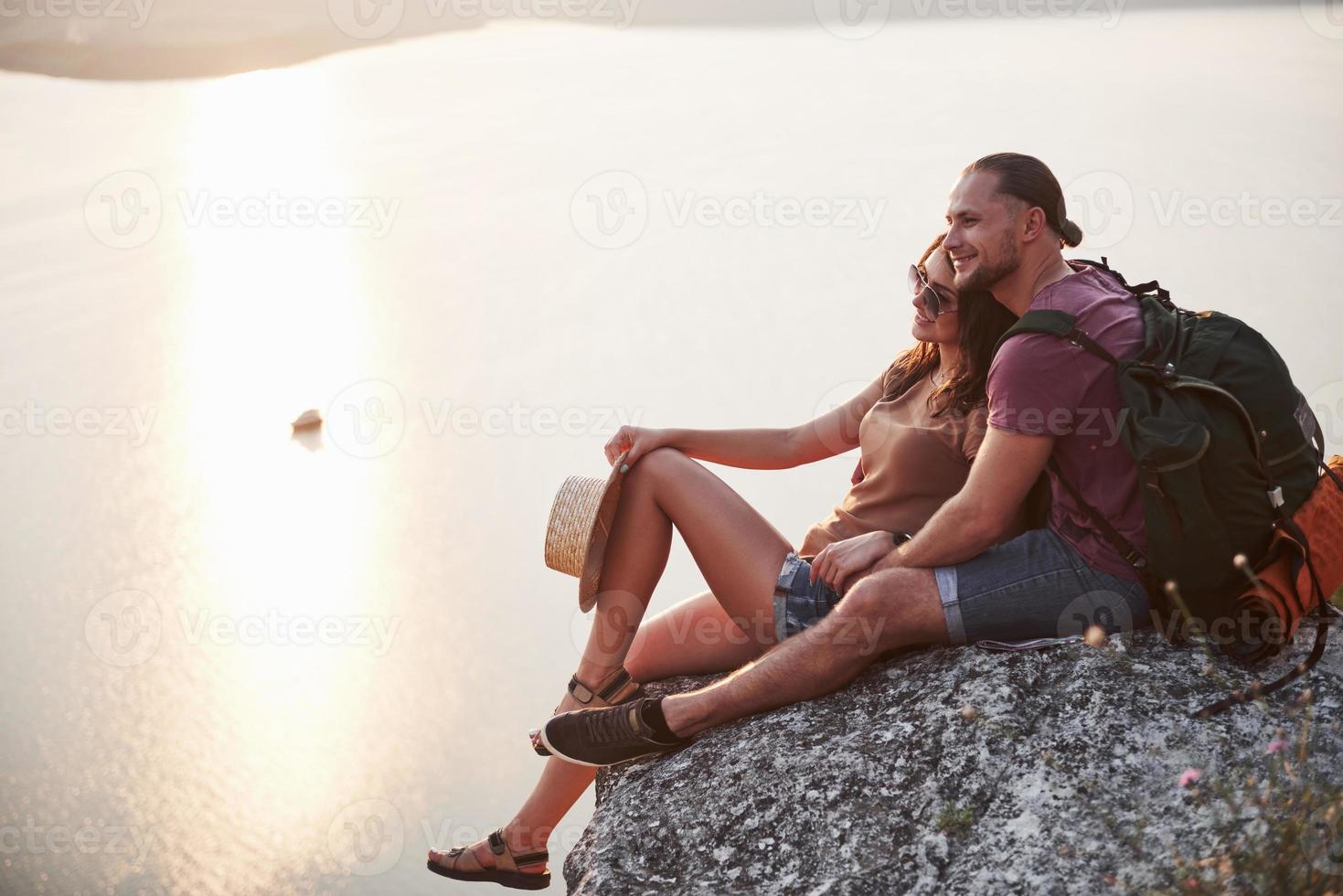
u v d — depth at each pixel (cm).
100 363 994
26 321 1092
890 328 972
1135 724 247
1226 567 247
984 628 269
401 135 1792
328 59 2352
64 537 719
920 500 297
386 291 1152
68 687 570
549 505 730
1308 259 1022
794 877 242
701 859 253
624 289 1109
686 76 2167
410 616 626
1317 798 223
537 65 2312
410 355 983
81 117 1828
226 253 1271
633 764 296
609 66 2302
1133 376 250
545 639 598
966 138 1580
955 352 298
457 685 568
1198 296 949
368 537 702
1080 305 260
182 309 1111
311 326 1062
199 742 533
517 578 657
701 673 335
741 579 296
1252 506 243
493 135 1748
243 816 480
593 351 964
